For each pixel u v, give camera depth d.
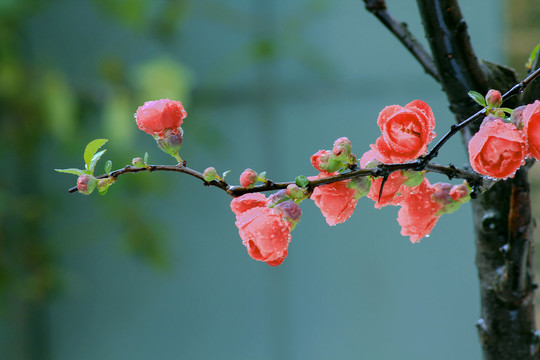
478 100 1.88
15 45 4.69
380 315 4.39
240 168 4.60
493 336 2.04
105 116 4.55
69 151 4.62
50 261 4.93
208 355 4.79
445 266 4.22
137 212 4.68
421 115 1.86
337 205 1.90
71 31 4.78
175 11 4.53
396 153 1.86
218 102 4.62
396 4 4.08
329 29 4.38
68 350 5.07
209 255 4.73
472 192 1.92
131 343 4.94
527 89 2.02
